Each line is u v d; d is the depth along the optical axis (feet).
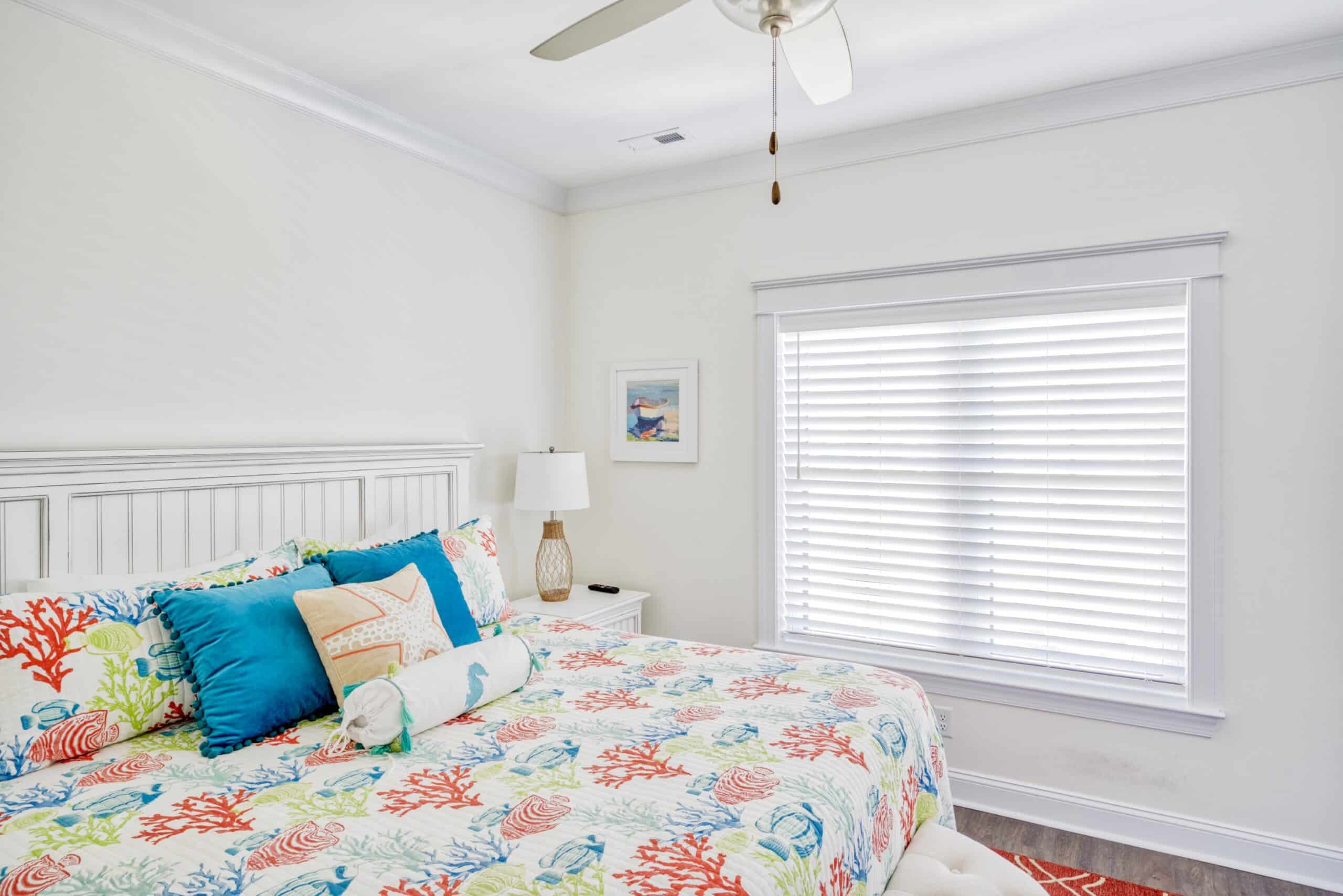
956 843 5.48
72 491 6.20
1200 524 7.91
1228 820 7.85
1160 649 8.35
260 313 7.82
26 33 6.08
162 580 6.25
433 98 8.66
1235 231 7.75
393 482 9.13
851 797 4.75
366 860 3.83
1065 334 8.75
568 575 10.87
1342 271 7.34
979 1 6.70
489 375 10.75
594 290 11.95
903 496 9.75
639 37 7.30
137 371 6.81
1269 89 7.59
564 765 4.96
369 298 8.98
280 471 7.80
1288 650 7.60
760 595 10.52
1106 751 8.41
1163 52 7.57
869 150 9.61
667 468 11.33
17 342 6.04
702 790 4.60
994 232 8.93
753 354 10.57
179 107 7.13
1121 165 8.27
